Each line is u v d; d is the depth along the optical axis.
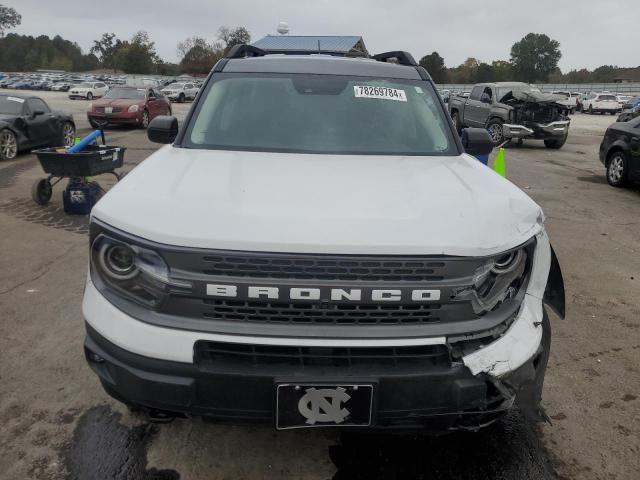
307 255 1.99
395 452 2.71
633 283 5.18
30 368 3.38
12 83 68.12
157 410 2.18
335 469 2.59
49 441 2.73
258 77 3.69
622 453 2.75
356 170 2.80
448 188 2.55
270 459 2.64
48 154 6.71
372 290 1.99
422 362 2.09
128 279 2.10
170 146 3.29
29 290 4.60
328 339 2.00
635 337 4.02
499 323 2.14
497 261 2.16
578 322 4.27
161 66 105.94
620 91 67.50
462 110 19.66
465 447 2.75
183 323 2.03
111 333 2.09
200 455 2.65
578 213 8.13
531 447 2.77
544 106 16.70
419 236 2.07
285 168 2.77
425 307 2.05
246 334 1.99
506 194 2.54
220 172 2.63
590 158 15.02
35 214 7.20
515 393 2.17
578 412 3.08
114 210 2.18
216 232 2.03
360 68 3.84
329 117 3.42
